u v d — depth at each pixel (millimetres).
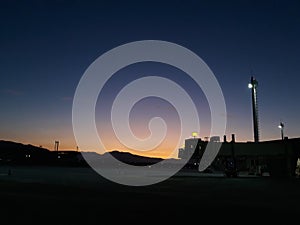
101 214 12820
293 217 12883
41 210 13625
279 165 53594
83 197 18891
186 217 12453
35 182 30734
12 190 22484
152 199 18406
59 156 117312
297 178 46219
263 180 40594
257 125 60094
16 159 111750
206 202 17406
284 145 54344
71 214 12734
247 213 13742
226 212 13906
